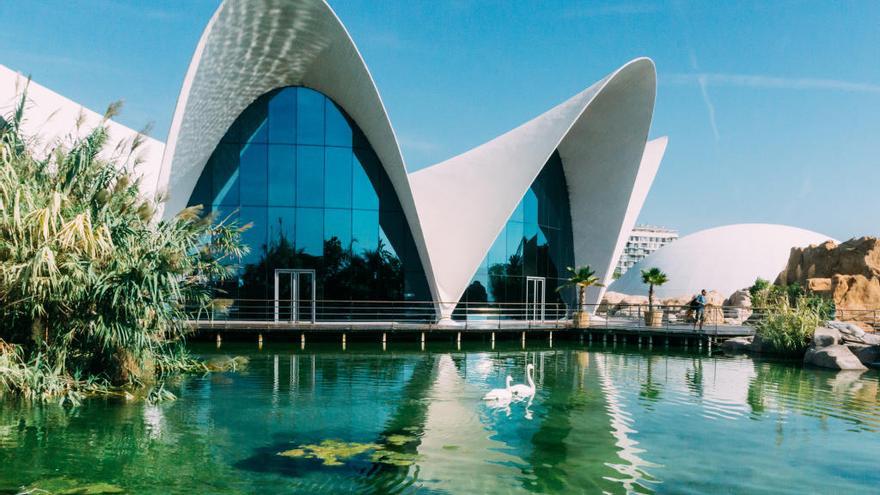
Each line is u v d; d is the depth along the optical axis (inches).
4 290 414.3
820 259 1269.7
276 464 280.8
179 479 260.2
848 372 607.8
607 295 1723.7
